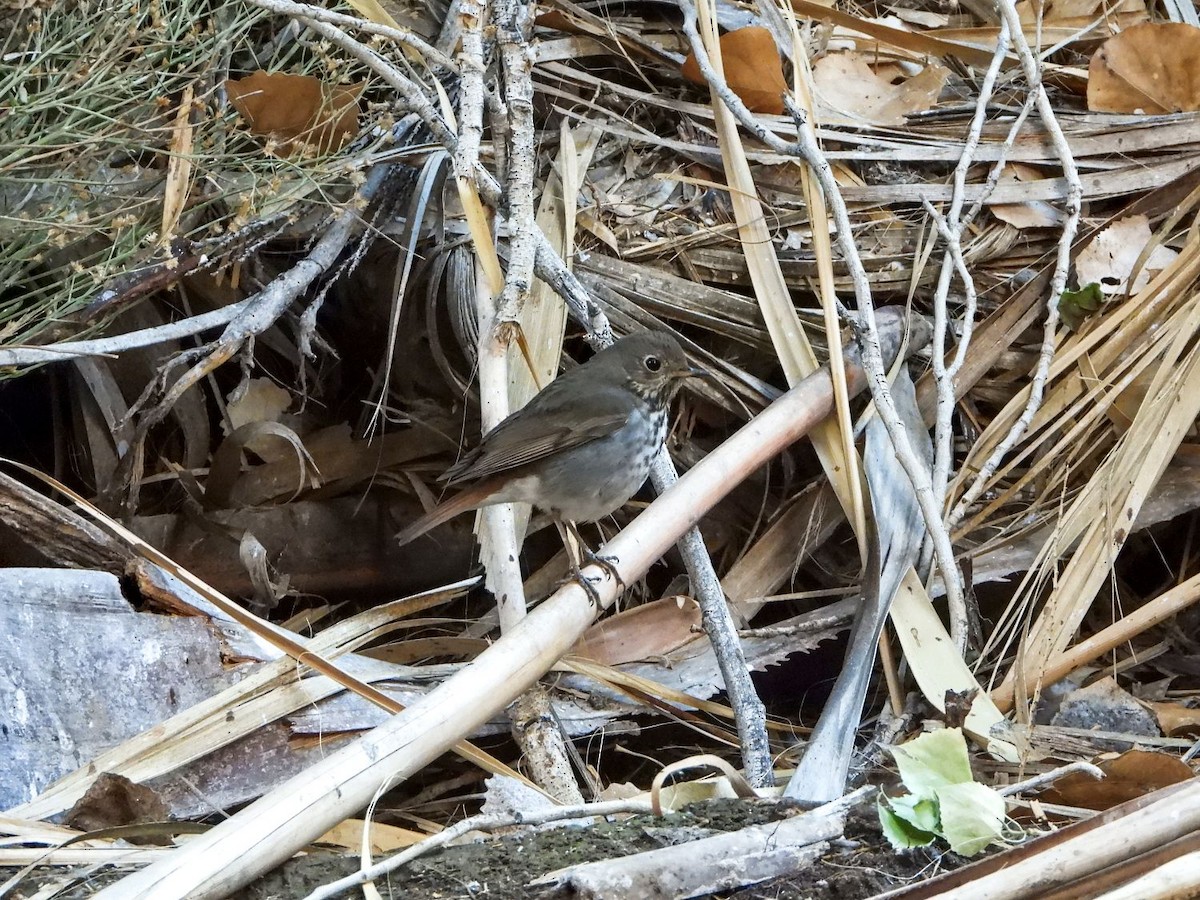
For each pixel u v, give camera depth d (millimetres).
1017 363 829
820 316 831
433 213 846
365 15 765
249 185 784
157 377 753
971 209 856
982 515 761
